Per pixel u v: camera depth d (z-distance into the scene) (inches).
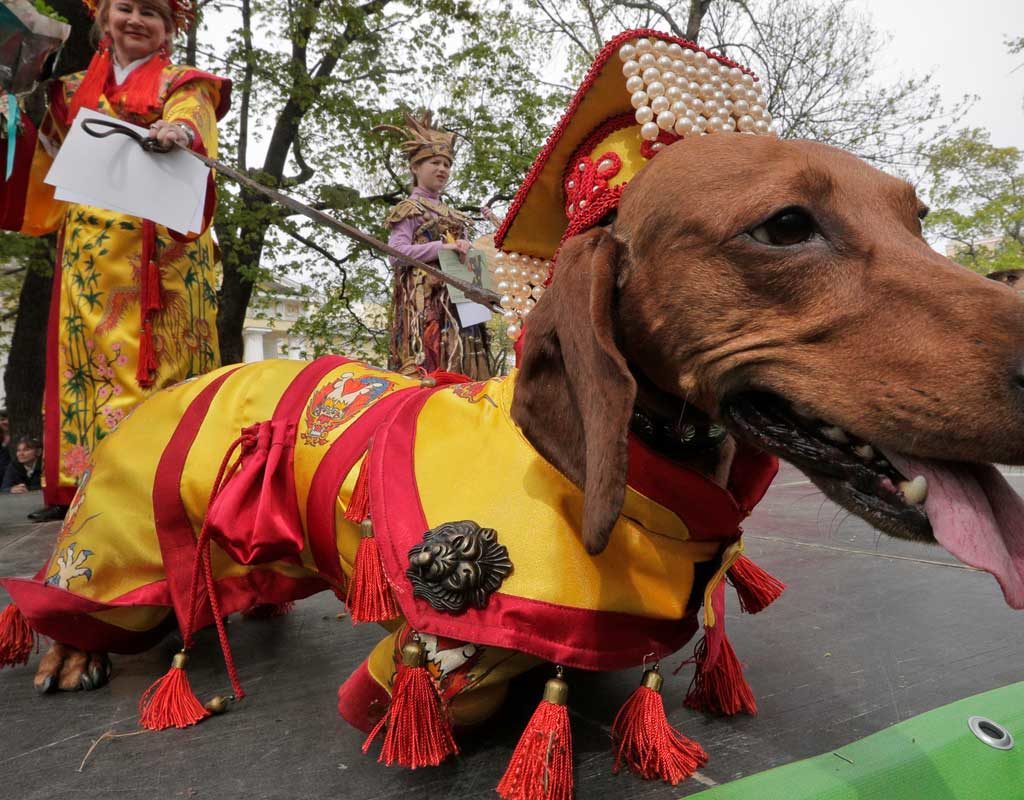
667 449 59.7
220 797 53.6
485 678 54.4
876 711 64.6
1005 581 42.3
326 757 59.2
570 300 53.9
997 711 56.9
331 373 77.9
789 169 50.7
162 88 123.4
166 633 82.0
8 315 603.8
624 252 56.9
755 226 50.0
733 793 47.4
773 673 73.9
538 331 56.0
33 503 223.8
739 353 50.8
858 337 47.0
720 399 53.1
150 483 73.6
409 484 58.8
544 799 48.8
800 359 48.7
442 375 77.2
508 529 54.5
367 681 57.8
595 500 48.7
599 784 54.0
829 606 94.6
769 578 68.4
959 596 96.7
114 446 78.7
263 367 80.7
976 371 42.3
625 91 61.7
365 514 61.5
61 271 129.9
